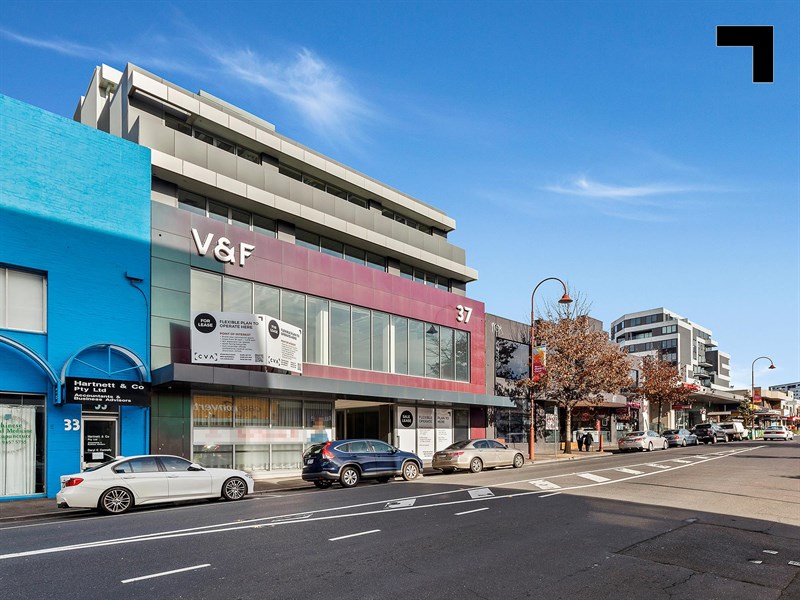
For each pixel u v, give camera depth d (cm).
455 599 688
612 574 799
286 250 2453
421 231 3403
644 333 13275
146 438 1934
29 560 862
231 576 776
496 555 898
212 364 2080
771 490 1662
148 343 1962
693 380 11706
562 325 3638
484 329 3597
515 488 1738
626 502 1443
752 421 7731
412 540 998
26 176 1741
